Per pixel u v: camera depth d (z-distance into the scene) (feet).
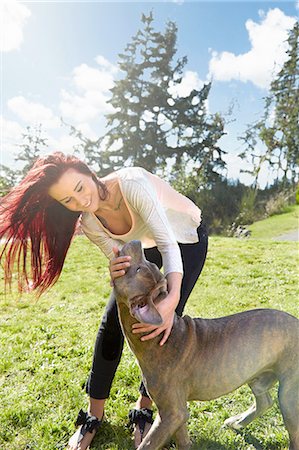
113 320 8.66
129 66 116.26
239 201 95.91
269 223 74.08
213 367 6.89
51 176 7.29
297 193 87.61
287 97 112.47
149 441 6.81
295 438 7.20
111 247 8.46
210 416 9.70
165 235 7.27
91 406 9.21
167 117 118.62
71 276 26.50
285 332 7.12
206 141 114.32
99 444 8.99
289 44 112.98
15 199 7.77
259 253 33.65
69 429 9.35
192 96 117.80
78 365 12.62
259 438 8.82
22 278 9.86
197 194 94.84
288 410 7.11
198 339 7.02
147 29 116.26
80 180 7.30
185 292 8.91
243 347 6.95
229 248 36.04
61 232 8.59
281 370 7.15
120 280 6.17
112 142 116.37
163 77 117.39
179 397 6.84
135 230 8.07
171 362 6.81
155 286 6.10
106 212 7.97
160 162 115.65
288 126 110.52
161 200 8.29
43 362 12.84
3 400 10.53
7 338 15.21
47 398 10.66
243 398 10.37
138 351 6.91
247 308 19.06
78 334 15.49
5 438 9.12
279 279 24.68
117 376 11.57
